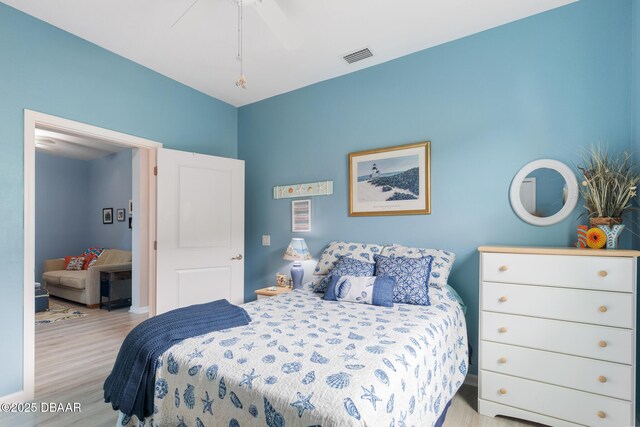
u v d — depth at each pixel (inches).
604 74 82.4
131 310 181.9
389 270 92.4
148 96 120.9
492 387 79.3
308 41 103.1
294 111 139.3
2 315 84.4
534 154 90.3
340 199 125.5
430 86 106.9
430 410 58.0
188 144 135.5
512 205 92.7
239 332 62.5
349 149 123.9
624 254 65.9
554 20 88.4
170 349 56.2
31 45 90.8
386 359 50.1
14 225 86.8
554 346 72.7
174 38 102.0
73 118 99.6
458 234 100.9
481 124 98.0
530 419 74.7
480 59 98.6
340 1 84.5
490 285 80.1
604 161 79.2
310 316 74.1
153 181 122.9
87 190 264.5
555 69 88.2
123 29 97.6
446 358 70.8
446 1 85.1
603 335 68.0
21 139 88.4
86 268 221.8
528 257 75.7
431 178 105.7
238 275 140.8
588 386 69.1
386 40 102.9
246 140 155.1
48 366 109.3
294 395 41.6
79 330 148.6
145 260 181.2
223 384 47.0
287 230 140.7
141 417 55.6
